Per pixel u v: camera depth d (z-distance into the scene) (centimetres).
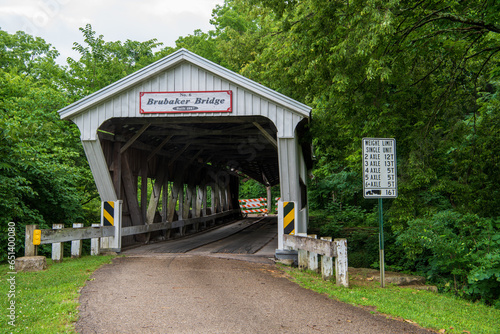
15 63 1980
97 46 1892
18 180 1038
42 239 795
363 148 745
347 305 543
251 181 4422
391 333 432
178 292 577
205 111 984
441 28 962
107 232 1018
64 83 1816
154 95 996
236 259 943
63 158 1393
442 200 1220
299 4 1033
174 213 1573
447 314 563
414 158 905
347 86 912
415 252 948
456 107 1010
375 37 742
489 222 884
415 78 1070
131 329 413
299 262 859
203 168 1981
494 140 1025
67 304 491
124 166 1131
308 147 1282
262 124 1216
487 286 831
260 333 412
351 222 1769
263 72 1662
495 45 991
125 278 674
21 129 951
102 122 1001
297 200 981
